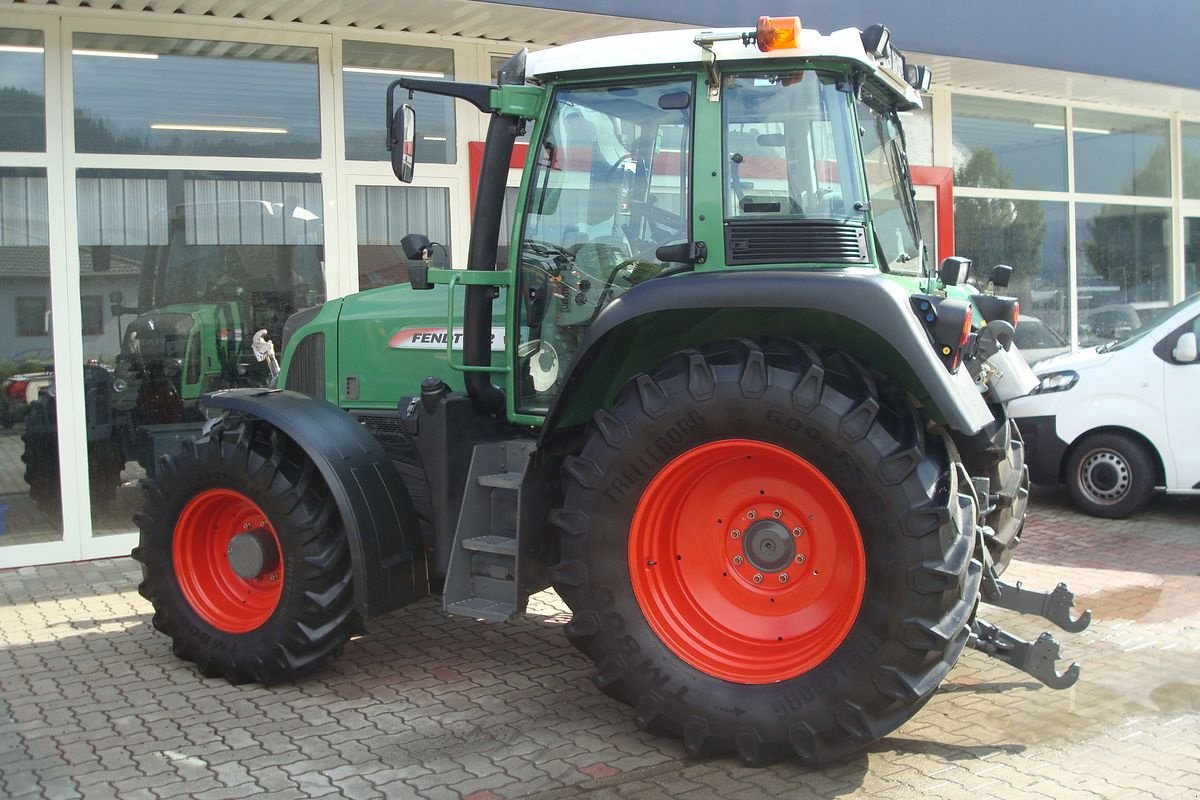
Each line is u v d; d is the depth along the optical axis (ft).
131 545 22.40
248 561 14.20
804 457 11.05
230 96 23.11
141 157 22.36
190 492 14.61
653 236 12.84
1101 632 15.93
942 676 10.81
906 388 11.91
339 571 14.01
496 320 14.38
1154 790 10.77
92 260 22.09
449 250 25.52
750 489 11.90
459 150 25.40
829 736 10.97
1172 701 13.20
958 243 33.35
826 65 11.97
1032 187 34.73
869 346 11.62
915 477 10.63
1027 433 24.59
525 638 16.30
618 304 11.55
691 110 12.31
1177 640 15.52
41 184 21.63
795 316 11.64
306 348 16.66
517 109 13.28
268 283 23.77
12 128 21.36
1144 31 30.83
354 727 12.82
